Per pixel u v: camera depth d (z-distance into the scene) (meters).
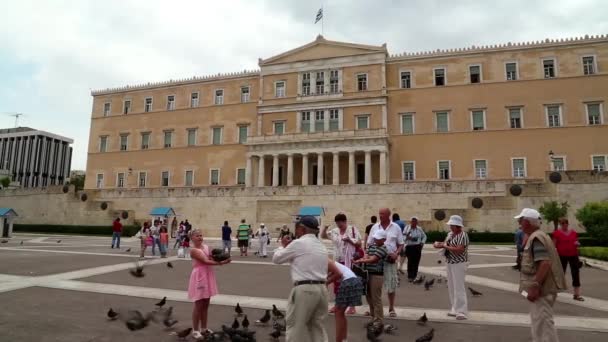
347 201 48.16
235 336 8.18
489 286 15.57
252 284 15.59
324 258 6.85
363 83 64.69
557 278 7.27
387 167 58.47
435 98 61.25
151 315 9.02
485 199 42.22
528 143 56.22
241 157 69.38
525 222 7.89
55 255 24.25
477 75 60.41
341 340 7.85
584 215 31.52
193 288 8.77
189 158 72.62
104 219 55.19
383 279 9.95
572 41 56.22
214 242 43.19
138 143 76.88
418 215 45.75
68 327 9.30
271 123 68.00
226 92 72.94
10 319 9.84
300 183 65.25
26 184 148.88
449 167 59.00
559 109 55.84
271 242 42.62
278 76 69.06
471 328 9.68
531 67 57.78
